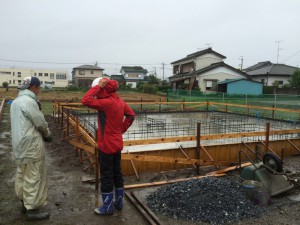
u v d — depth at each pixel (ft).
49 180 15.39
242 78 90.74
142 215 11.73
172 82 116.78
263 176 13.97
